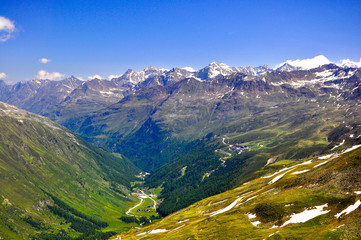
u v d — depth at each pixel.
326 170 134.50
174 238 132.50
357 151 135.50
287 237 88.81
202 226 138.38
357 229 77.38
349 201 94.38
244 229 110.12
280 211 110.44
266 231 101.44
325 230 85.00
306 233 87.31
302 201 110.50
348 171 117.44
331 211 95.69
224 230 115.94
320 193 111.38
